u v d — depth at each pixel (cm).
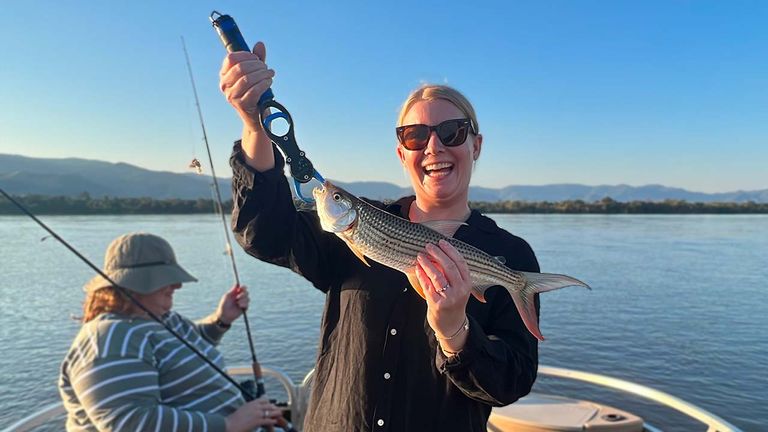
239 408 125
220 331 171
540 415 173
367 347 83
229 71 78
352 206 84
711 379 359
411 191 115
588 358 405
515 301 90
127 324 117
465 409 81
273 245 85
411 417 80
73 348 115
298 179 83
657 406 312
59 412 148
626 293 657
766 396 330
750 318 525
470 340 73
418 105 94
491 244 95
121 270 127
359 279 88
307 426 89
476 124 97
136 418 107
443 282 71
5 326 500
